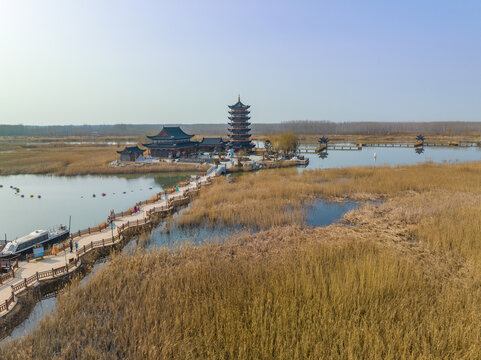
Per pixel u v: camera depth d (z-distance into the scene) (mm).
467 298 20094
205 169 86500
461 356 15734
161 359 16375
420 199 49531
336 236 35031
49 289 25375
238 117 124125
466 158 113500
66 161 100750
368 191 58031
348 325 17891
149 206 48156
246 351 16938
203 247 32188
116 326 19375
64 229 37500
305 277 22891
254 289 22062
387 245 31750
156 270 26672
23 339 18438
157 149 107375
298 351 16453
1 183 72875
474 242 30391
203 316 19562
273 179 67500
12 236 39406
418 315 19312
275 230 37625
